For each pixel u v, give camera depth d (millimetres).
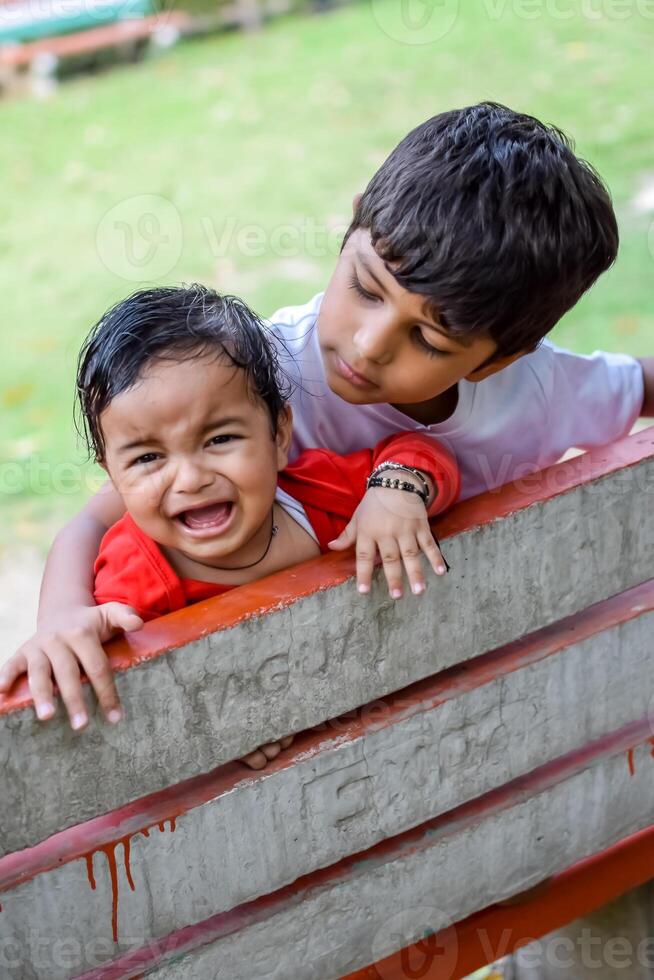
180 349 1229
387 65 5840
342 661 1242
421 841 1423
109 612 1127
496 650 1408
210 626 1141
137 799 1195
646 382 1699
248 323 1307
